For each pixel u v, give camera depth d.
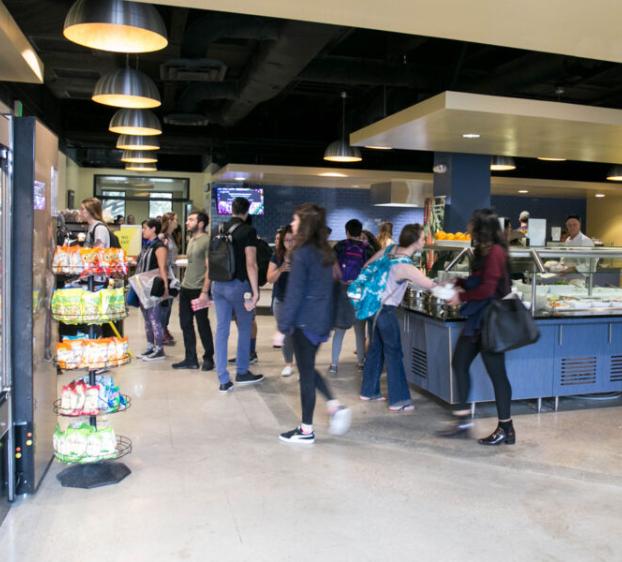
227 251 5.23
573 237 7.16
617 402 5.23
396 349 4.86
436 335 4.85
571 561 2.67
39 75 5.69
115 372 6.07
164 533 2.85
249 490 3.33
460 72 9.73
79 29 4.28
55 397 3.80
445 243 6.54
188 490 3.32
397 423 4.57
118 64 8.47
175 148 14.40
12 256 3.13
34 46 8.09
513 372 4.78
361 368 6.36
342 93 10.98
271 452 3.91
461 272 5.24
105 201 16.81
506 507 3.18
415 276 4.59
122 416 4.64
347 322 4.04
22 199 3.14
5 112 3.06
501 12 4.22
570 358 4.93
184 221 17.25
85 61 8.66
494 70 9.11
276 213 16.03
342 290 4.04
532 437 4.29
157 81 11.23
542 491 3.38
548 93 10.70
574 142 7.57
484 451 4.00
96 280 3.83
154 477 3.49
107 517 3.00
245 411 4.80
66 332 5.32
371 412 4.84
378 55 9.77
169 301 7.51
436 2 4.07
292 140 13.98
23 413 3.19
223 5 4.20
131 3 3.99
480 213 4.05
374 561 2.63
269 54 7.32
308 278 3.87
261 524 2.95
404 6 4.16
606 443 4.18
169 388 5.48
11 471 3.11
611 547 2.79
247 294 5.39
